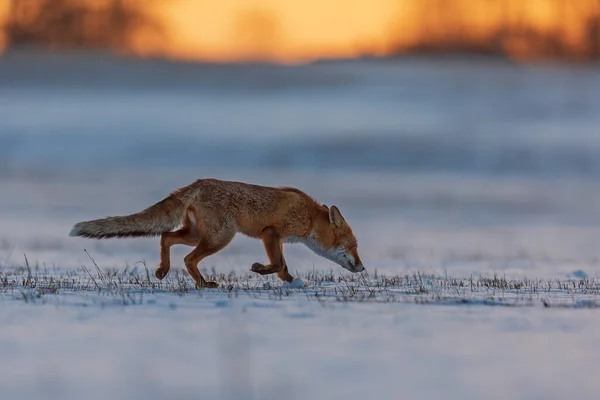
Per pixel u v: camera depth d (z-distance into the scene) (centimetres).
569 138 5309
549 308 863
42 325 723
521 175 4441
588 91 6888
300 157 4950
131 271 1317
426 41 9250
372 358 600
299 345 644
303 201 1133
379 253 1972
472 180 4228
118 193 3469
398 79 7456
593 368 576
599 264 1662
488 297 965
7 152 5125
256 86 7406
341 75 7700
